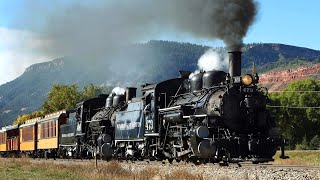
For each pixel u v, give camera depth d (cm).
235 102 2134
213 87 2244
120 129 3097
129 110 2980
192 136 2111
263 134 2130
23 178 1992
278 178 1455
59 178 1945
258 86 2205
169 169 1938
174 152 2347
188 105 2297
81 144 3716
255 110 2150
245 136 2059
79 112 3822
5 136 5956
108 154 3203
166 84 2647
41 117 4909
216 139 2012
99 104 3862
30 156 4972
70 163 2903
